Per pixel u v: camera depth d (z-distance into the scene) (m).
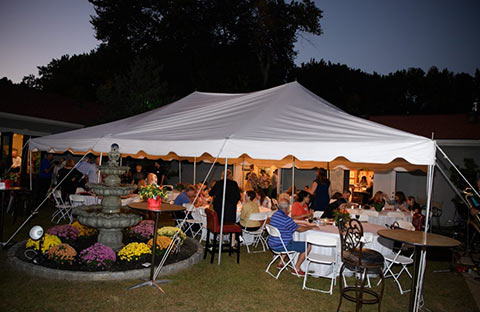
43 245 5.14
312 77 24.52
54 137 7.46
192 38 22.16
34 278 4.63
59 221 8.38
